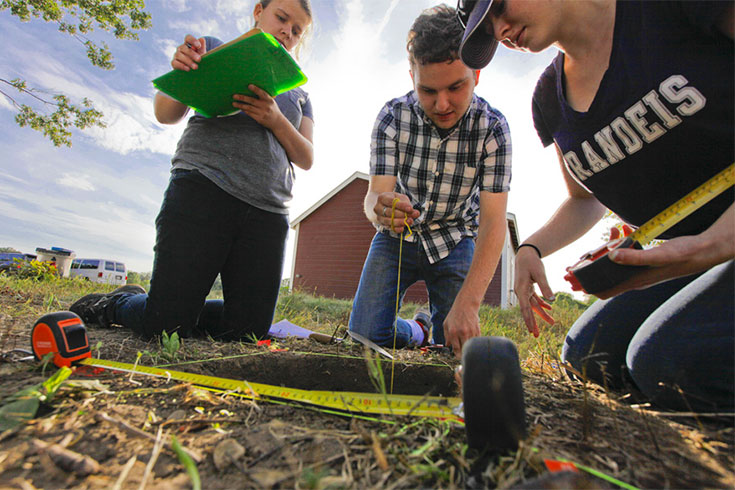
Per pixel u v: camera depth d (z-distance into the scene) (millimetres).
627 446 957
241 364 1703
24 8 8406
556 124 1783
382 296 2637
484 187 2219
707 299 1197
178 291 2105
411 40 1896
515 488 637
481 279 1818
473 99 2309
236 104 2152
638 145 1471
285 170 2543
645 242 1199
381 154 2461
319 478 711
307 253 15703
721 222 1057
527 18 1405
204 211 2172
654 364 1231
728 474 832
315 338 2537
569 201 2045
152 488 718
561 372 1774
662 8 1263
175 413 1050
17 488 696
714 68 1229
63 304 3234
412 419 1027
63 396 1104
